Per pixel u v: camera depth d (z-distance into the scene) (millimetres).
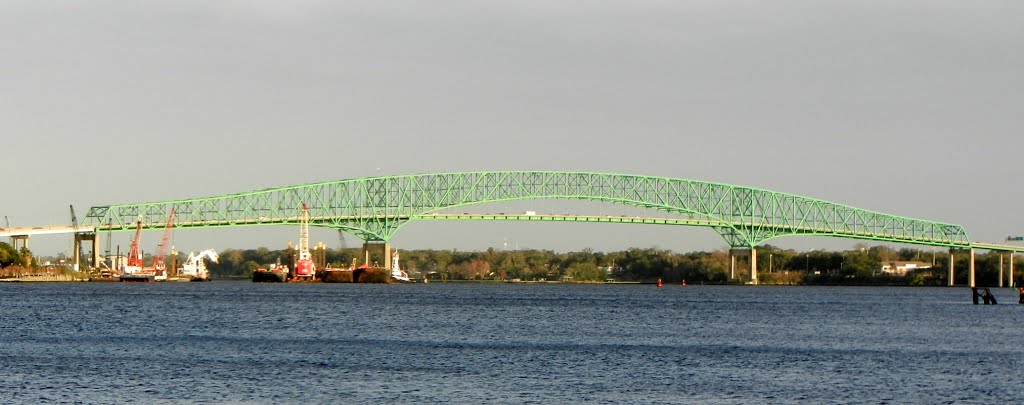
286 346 137625
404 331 164000
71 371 111500
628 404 94938
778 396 99500
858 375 113375
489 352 131875
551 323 187000
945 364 123312
